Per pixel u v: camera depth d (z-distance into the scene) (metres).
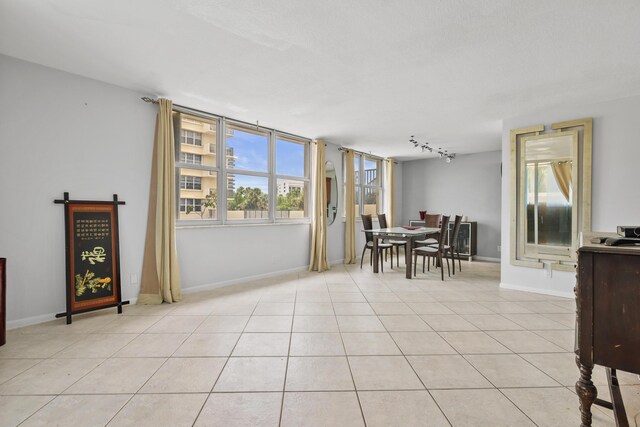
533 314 3.07
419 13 1.96
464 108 3.78
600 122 3.48
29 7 1.94
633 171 3.30
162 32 2.22
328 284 4.29
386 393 1.73
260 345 2.33
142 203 3.40
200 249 3.88
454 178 7.19
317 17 2.02
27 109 2.68
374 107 3.79
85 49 2.47
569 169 3.66
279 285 4.22
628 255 1.21
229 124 4.32
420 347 2.31
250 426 1.46
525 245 3.97
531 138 3.93
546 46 2.34
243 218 4.48
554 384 1.83
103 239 3.06
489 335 2.54
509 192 4.11
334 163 5.95
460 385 1.81
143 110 3.39
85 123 2.99
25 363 2.03
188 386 1.78
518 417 1.53
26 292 2.69
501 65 2.66
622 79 2.92
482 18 2.00
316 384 1.81
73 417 1.51
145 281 3.38
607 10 1.89
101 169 3.10
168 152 3.45
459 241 6.73
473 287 4.16
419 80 2.98
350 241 6.11
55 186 2.83
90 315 2.98
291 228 5.11
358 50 2.44
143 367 1.99
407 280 4.57
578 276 1.33
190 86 3.18
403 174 8.01
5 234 2.59
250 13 1.99
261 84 3.12
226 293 3.79
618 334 1.24
